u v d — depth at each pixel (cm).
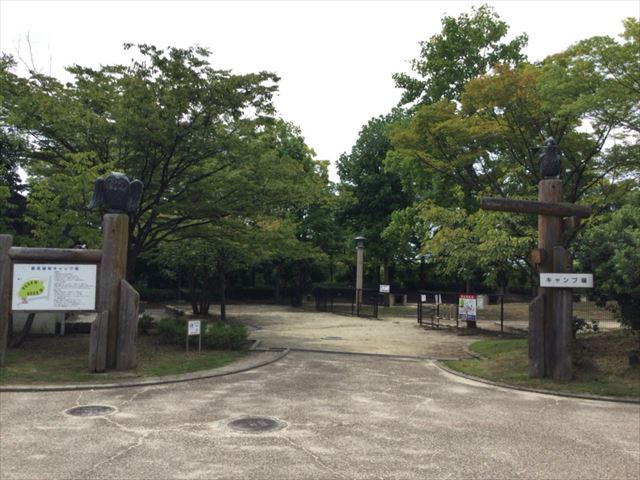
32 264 1000
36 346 1286
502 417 741
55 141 1409
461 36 2192
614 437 653
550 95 1291
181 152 1313
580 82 1227
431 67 2245
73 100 1334
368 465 522
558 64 1327
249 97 1287
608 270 1034
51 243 1205
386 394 871
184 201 1394
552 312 1039
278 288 3934
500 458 558
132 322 1016
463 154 1694
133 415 692
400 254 3684
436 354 1400
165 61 1218
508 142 1590
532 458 561
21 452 539
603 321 2153
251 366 1086
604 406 833
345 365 1162
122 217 1023
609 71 1189
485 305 3334
